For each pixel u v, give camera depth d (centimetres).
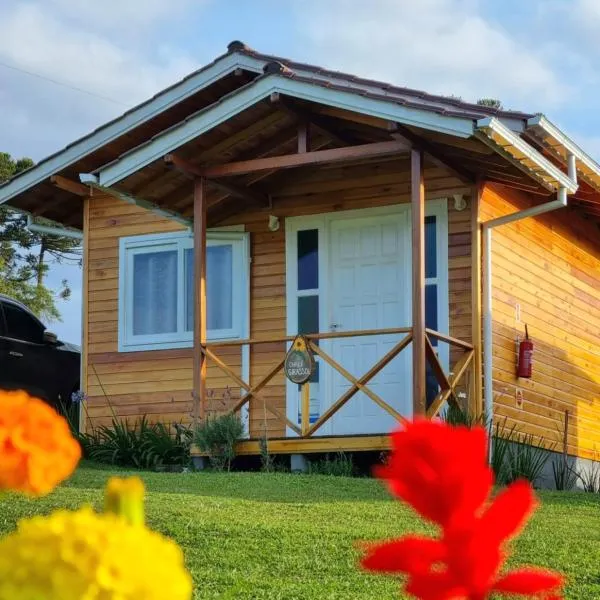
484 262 1112
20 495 714
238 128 1067
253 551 602
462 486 131
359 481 905
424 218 1103
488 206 1136
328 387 1156
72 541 120
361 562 138
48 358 1322
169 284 1271
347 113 1016
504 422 1112
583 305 1385
